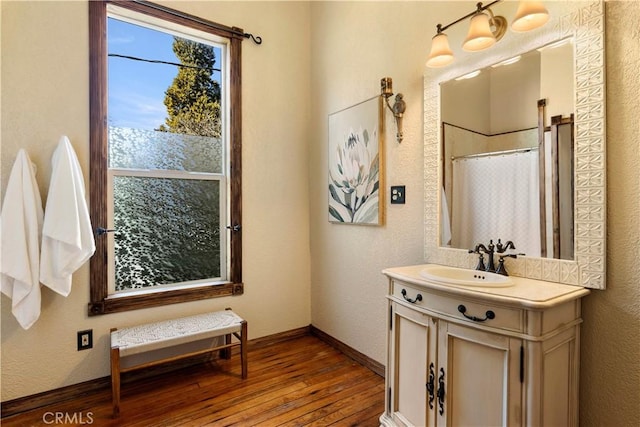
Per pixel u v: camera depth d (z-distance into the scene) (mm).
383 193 2213
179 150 2416
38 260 1772
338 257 2635
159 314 2258
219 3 2488
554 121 1396
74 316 1980
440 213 1850
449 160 1810
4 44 1794
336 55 2635
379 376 2213
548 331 1146
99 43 2047
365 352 2365
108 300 2072
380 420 1677
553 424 1181
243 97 2609
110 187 2148
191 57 2465
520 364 1144
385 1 2191
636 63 1192
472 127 1696
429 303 1426
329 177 2705
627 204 1213
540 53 1443
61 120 1940
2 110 1791
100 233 2043
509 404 1169
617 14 1233
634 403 1209
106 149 2070
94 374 2035
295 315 2902
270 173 2756
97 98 2037
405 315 1548
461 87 1749
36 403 1866
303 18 2936
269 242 2754
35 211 1773
